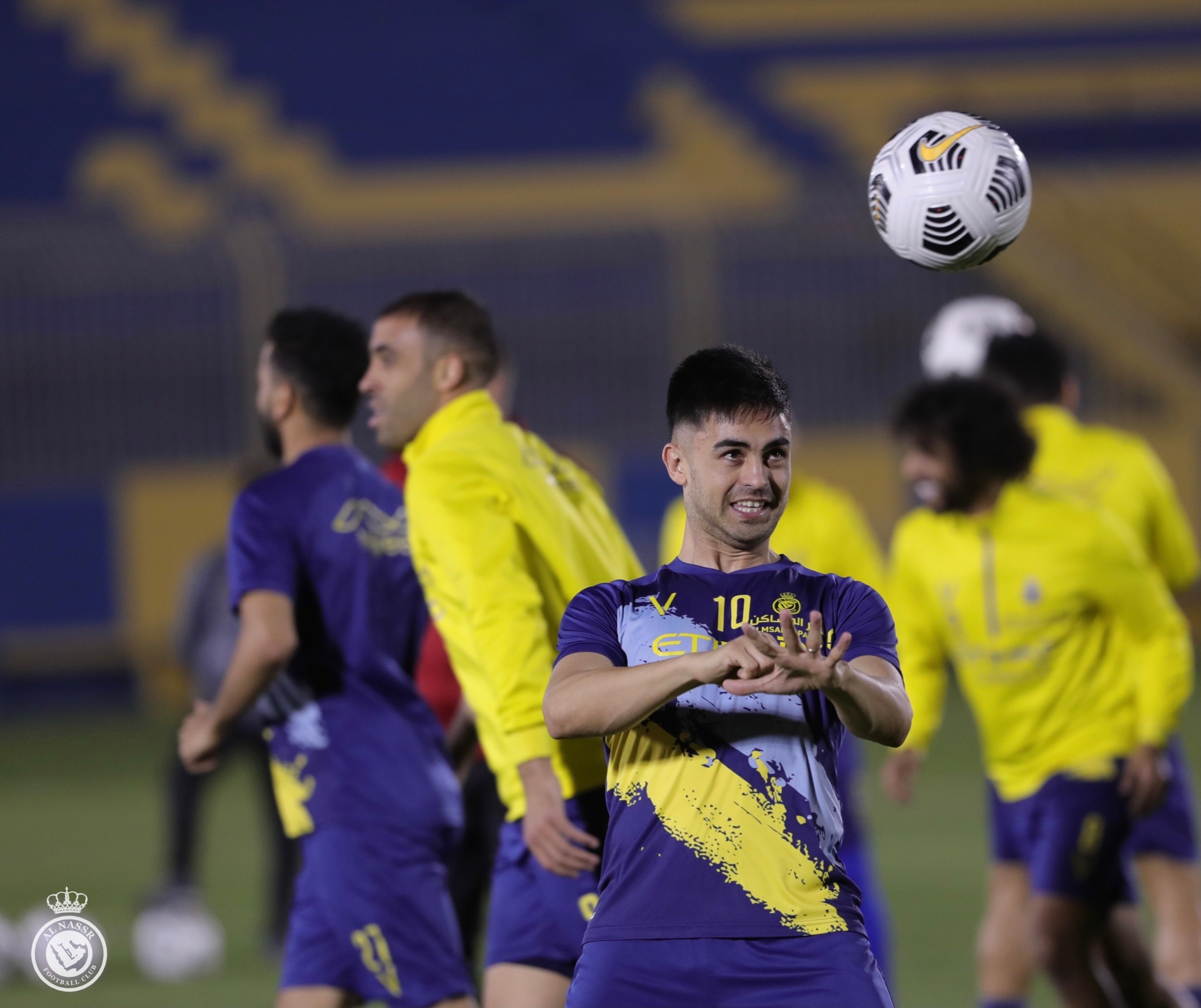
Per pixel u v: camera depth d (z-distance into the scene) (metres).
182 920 24.91
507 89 89.50
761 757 10.89
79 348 69.62
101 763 50.69
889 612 11.35
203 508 68.81
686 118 88.12
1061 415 20.70
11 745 56.22
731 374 11.09
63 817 40.75
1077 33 92.81
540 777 13.55
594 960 10.95
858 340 70.31
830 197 71.62
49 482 69.00
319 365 15.66
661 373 70.38
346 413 15.87
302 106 87.69
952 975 23.16
